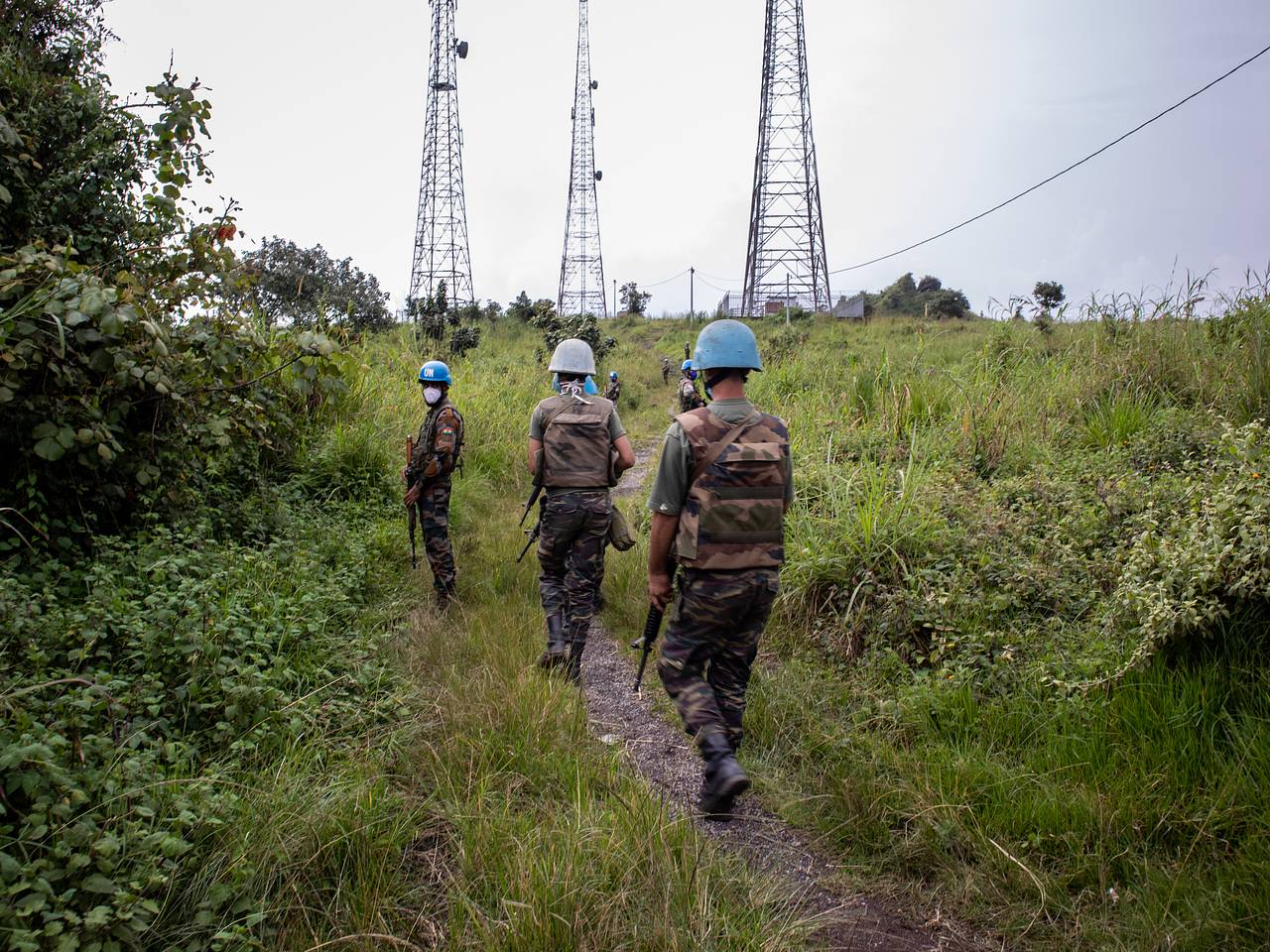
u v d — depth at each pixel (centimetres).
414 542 604
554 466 468
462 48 4138
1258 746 299
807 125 4775
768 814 338
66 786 235
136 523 481
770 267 4822
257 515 575
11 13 675
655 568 320
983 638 418
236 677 343
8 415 392
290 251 2077
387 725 371
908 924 269
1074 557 471
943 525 519
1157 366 828
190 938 224
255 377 553
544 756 355
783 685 429
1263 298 839
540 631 520
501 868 272
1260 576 325
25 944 190
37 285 406
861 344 2281
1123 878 275
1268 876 251
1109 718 338
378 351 1262
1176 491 499
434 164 4109
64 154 557
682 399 1236
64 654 327
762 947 245
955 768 333
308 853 266
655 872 272
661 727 419
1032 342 1125
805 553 510
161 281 523
